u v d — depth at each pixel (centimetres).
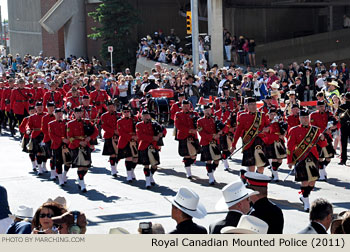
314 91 2770
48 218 633
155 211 1143
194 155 1456
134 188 1373
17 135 2378
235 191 602
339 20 4791
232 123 1571
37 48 5353
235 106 1703
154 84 2645
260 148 1290
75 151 1342
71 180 1484
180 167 1638
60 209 649
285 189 1330
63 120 1411
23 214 713
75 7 4756
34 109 1606
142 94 2639
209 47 3136
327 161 1402
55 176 1489
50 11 4691
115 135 1523
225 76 2708
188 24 3136
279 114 1453
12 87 2306
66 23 4834
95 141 1923
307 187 1134
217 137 1384
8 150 1992
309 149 1132
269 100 1440
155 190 1345
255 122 1283
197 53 3156
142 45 3984
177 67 3484
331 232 605
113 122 1521
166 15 4959
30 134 1572
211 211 1129
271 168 1428
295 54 4288
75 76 2716
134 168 1488
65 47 4894
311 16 4988
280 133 1398
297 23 4981
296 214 1103
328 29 4838
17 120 2225
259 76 2817
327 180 1420
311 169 1121
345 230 557
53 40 5166
